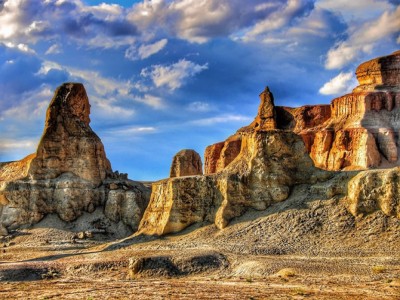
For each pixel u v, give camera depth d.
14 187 159.38
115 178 170.62
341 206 106.38
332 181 111.69
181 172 174.25
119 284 85.81
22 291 82.94
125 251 111.81
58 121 166.88
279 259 94.62
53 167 163.50
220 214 114.44
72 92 170.00
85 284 87.94
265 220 109.94
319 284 78.12
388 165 184.62
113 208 158.88
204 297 72.31
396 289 73.56
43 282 93.25
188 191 120.31
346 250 97.00
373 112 198.75
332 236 101.56
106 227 155.75
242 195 116.44
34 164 163.38
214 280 86.25
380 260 90.94
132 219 157.62
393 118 197.50
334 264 89.50
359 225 101.88
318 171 116.12
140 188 168.62
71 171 163.88
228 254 100.38
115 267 100.62
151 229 122.81
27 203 158.25
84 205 160.00
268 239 105.00
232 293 74.25
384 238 97.88
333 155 192.38
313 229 104.06
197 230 115.50
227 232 110.56
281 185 115.81
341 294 71.62
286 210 110.12
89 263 102.06
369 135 187.75
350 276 82.62
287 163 117.62
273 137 119.50
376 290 73.31
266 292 74.12
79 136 166.88
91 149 166.50
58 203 158.88
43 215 158.12
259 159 118.19
